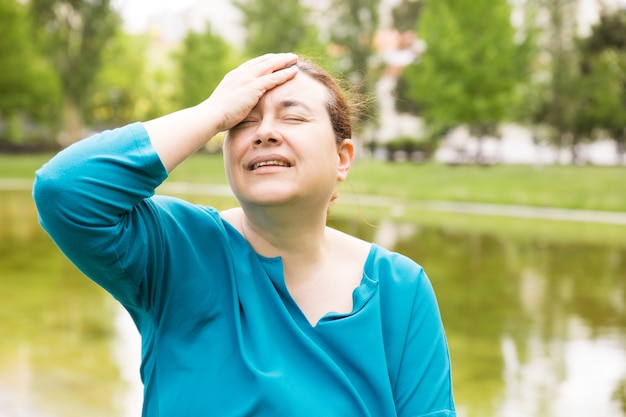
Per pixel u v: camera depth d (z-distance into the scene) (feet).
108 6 140.15
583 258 39.81
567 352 20.25
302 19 150.00
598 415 15.06
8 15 124.36
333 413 4.28
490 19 106.73
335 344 4.48
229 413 4.25
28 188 93.04
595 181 86.38
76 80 140.26
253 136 4.43
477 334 22.27
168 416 4.33
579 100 123.75
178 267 4.46
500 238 48.55
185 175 112.27
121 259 4.24
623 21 121.70
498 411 15.11
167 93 175.32
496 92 107.65
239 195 4.51
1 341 20.04
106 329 21.58
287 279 4.70
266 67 4.55
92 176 4.07
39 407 14.51
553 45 124.88
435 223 57.57
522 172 96.53
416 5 175.42
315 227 4.64
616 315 25.36
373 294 4.64
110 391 15.67
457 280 32.30
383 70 148.77
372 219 58.65
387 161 121.19
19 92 127.85
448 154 161.99
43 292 27.58
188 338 4.45
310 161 4.42
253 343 4.35
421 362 4.74
